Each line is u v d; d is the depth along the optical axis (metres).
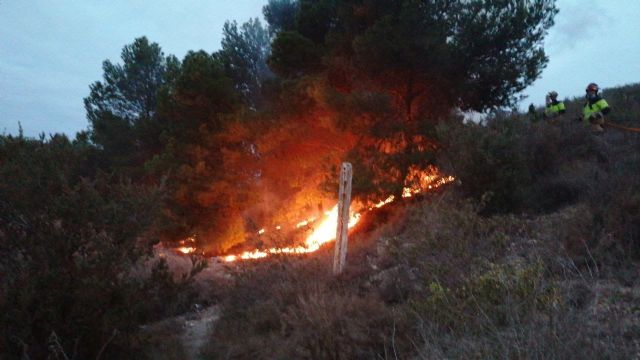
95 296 5.62
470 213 6.96
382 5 14.48
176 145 20.64
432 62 13.59
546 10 14.15
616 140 10.51
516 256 6.17
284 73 17.38
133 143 27.12
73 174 7.14
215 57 25.02
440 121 11.82
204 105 19.62
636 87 16.17
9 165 6.31
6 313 5.22
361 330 5.28
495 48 14.39
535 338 3.66
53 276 5.52
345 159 13.50
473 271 5.55
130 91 30.36
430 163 12.48
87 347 5.80
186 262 14.17
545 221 7.50
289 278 8.62
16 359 5.29
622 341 3.72
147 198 6.65
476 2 13.73
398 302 6.30
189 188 19.38
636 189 7.01
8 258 5.93
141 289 6.41
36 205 6.22
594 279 5.19
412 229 8.23
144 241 6.80
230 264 14.32
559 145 10.83
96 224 6.14
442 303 4.74
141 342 6.43
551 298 4.11
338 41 15.73
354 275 8.05
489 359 3.69
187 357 6.54
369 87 14.87
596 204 6.97
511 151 9.62
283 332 6.43
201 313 9.09
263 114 17.44
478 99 15.08
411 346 4.85
